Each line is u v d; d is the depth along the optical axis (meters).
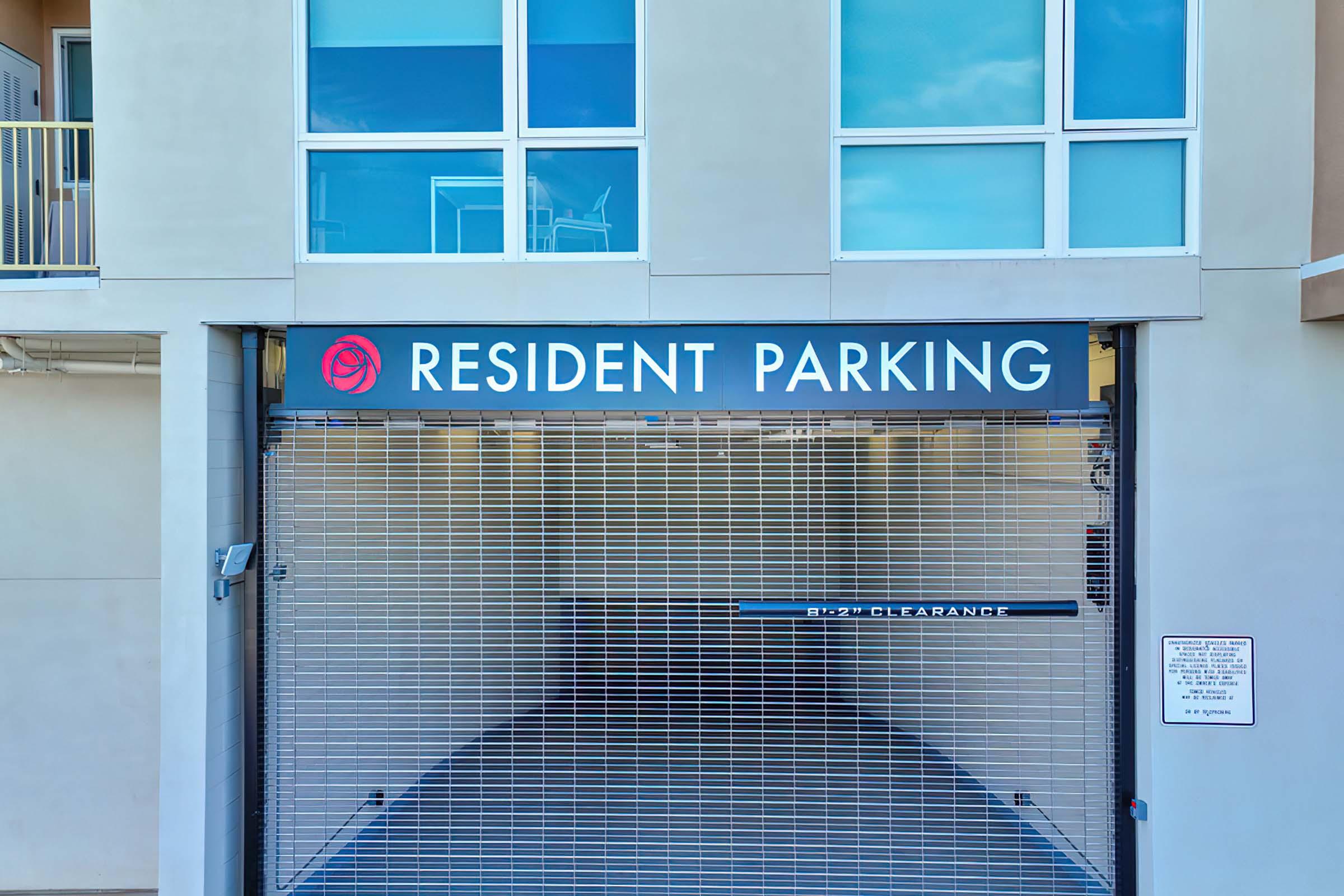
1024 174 4.30
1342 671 4.12
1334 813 4.12
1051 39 4.21
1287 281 4.13
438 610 5.33
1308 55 4.11
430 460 5.16
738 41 4.19
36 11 5.64
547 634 4.84
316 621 4.71
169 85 4.26
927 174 4.30
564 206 4.35
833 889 4.57
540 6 4.33
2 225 4.59
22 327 4.24
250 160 4.26
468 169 4.36
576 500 4.73
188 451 4.25
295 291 4.26
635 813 4.74
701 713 4.74
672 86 4.20
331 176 4.37
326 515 4.71
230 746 4.45
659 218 4.21
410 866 4.79
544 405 4.29
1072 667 4.59
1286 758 4.12
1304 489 4.13
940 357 4.23
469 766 5.46
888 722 4.77
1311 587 4.12
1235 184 4.14
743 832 5.02
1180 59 4.23
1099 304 4.16
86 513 4.92
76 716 4.91
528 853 4.88
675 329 4.29
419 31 4.36
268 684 4.62
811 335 4.26
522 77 4.30
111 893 4.87
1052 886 4.50
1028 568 4.80
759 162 4.20
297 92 4.29
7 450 4.90
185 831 4.20
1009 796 4.77
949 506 4.64
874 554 5.12
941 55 4.28
